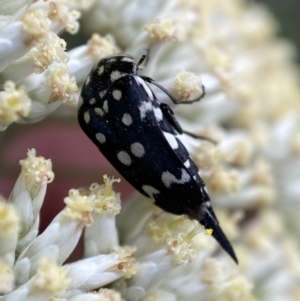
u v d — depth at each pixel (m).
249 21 0.07
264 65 0.06
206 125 0.05
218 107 0.05
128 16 0.05
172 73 0.05
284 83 0.07
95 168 0.05
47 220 0.05
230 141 0.05
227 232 0.05
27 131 0.05
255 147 0.05
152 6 0.05
